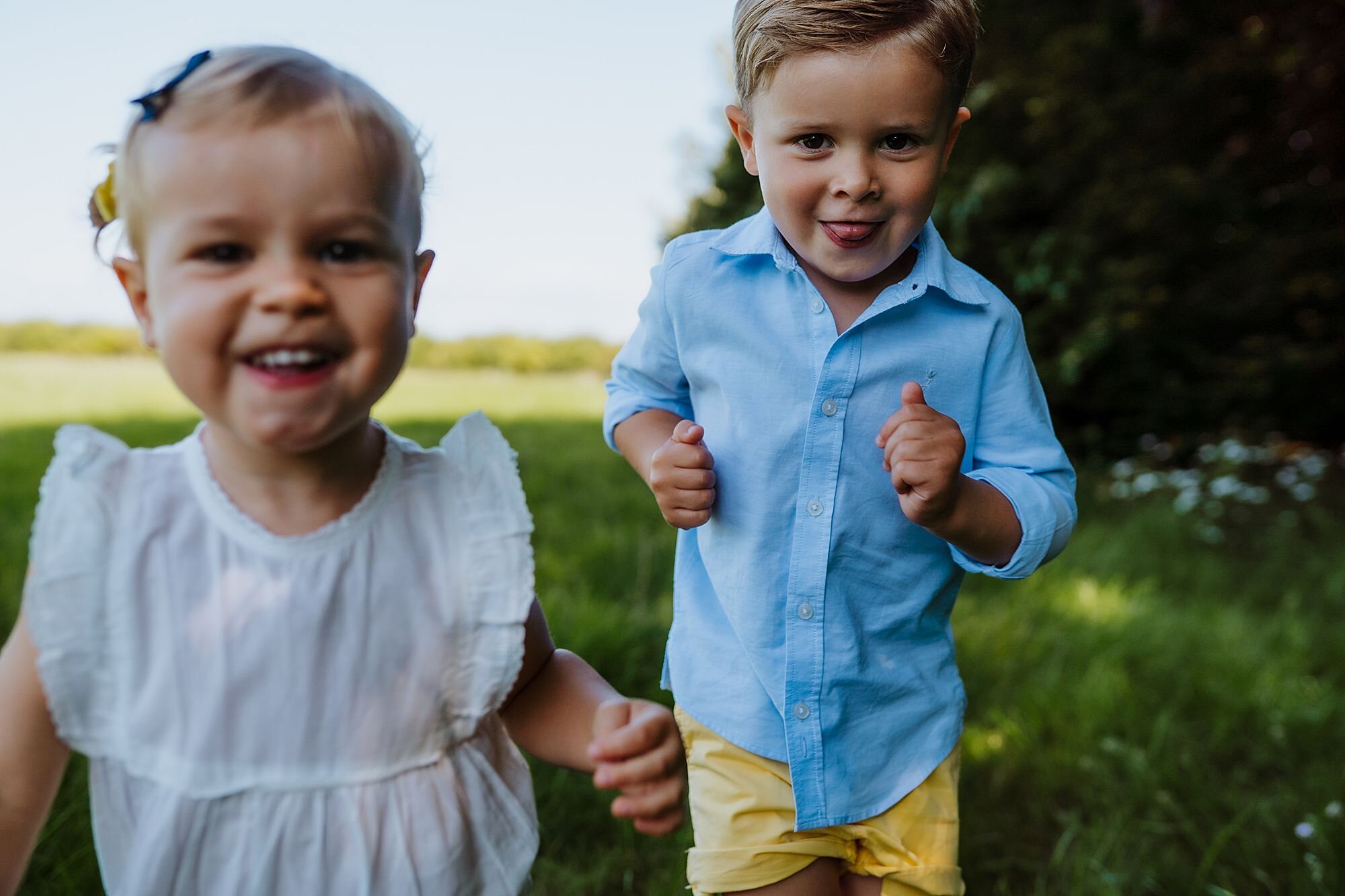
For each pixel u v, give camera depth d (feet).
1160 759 8.70
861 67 4.50
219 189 2.99
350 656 3.49
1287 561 15.75
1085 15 23.30
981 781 8.43
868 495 5.18
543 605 9.94
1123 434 22.47
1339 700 10.14
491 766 3.80
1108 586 13.39
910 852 5.33
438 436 24.14
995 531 4.88
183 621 3.43
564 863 7.04
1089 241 20.61
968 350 5.21
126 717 3.42
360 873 3.45
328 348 3.10
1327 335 24.13
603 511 15.34
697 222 24.61
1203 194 22.52
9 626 9.33
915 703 5.42
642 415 5.78
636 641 9.48
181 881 3.38
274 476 3.47
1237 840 7.69
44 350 53.31
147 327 3.41
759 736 5.30
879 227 4.80
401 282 3.25
